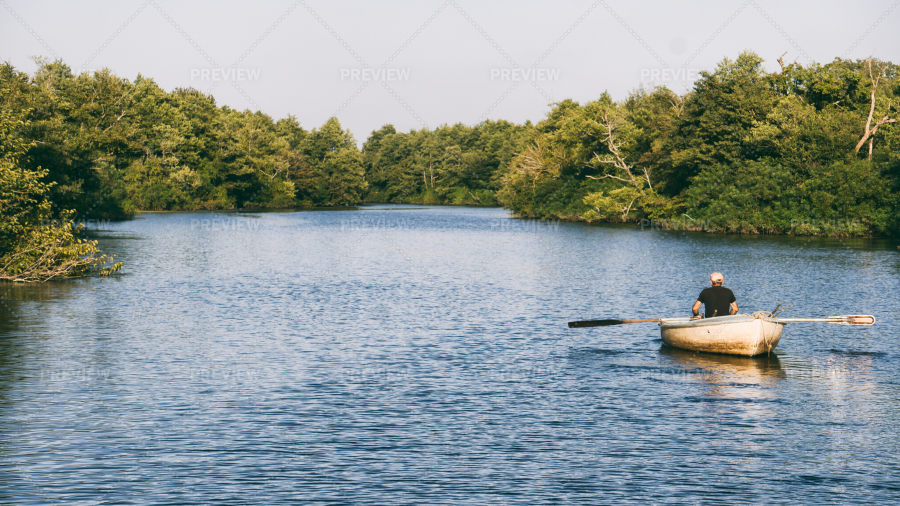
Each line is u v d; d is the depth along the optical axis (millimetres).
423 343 19250
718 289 18453
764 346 17312
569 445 11148
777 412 12898
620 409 13102
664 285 32062
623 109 98750
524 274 36719
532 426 12078
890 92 78062
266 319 22922
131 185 112562
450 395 14008
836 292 29172
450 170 165250
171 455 10617
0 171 29172
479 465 10312
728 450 10938
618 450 10945
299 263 41812
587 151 96250
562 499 9180
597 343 19344
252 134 135750
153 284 31297
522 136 140500
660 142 85312
